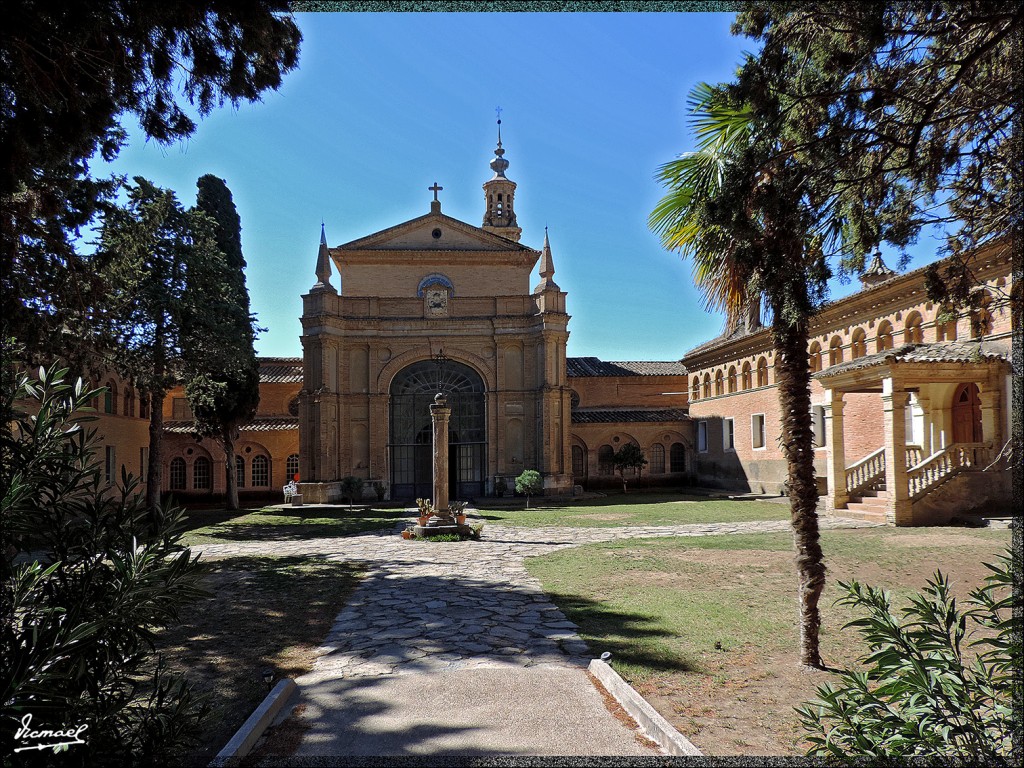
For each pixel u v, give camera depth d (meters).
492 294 38.38
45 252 9.75
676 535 18.72
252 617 10.22
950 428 21.88
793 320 6.14
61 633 3.58
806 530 7.36
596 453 41.84
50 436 4.22
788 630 8.67
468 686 6.87
